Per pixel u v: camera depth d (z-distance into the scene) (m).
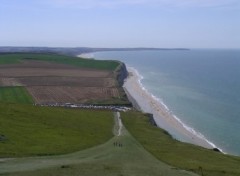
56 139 66.12
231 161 70.44
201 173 52.97
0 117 76.25
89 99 145.62
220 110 145.50
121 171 46.72
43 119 84.69
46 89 166.50
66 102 138.50
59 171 43.91
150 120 114.56
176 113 138.75
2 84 176.00
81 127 84.44
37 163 47.47
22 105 98.88
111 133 83.31
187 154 69.94
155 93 188.62
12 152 52.38
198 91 198.38
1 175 40.03
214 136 107.00
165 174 48.16
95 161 51.69
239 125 120.69
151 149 68.25
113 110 124.56
